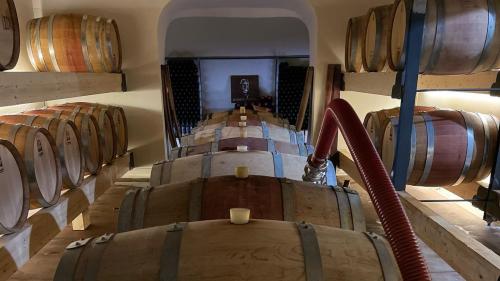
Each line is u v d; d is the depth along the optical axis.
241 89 9.51
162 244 1.52
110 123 4.77
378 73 3.72
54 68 4.91
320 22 5.52
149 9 5.39
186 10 7.29
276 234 1.56
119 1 5.37
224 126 4.80
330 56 5.62
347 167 4.82
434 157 3.07
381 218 0.91
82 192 3.82
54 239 3.77
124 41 5.47
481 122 3.17
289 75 9.23
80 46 4.74
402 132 2.90
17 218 2.74
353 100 5.71
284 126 5.56
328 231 1.65
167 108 6.11
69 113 4.27
